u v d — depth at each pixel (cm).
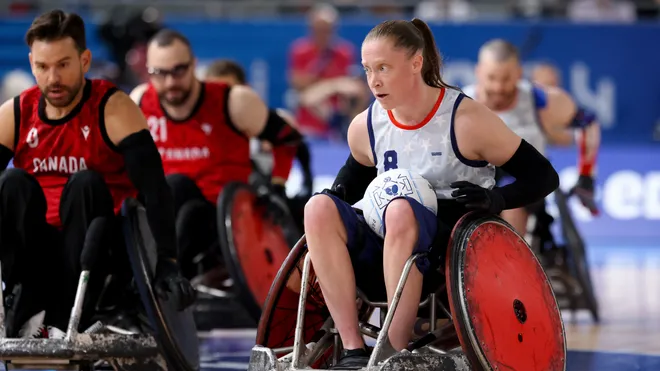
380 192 854
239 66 1645
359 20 2948
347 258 847
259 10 2991
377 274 880
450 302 795
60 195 969
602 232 2895
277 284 870
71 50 931
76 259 930
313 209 848
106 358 892
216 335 1567
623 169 2877
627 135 2898
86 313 962
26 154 983
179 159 1401
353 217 859
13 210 908
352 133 910
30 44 929
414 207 828
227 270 1282
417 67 844
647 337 1452
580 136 1570
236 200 1288
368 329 879
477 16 3006
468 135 861
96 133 969
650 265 2494
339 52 2755
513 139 870
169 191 974
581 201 1598
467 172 877
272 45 2844
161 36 1368
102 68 2452
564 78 2875
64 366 905
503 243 848
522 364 813
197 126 1396
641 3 3045
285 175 1480
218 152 1400
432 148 870
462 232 815
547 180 873
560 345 865
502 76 1451
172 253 964
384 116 886
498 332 804
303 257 876
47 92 935
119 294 995
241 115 1402
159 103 1402
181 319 988
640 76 2880
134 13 2488
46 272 948
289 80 2828
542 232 1623
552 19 2998
